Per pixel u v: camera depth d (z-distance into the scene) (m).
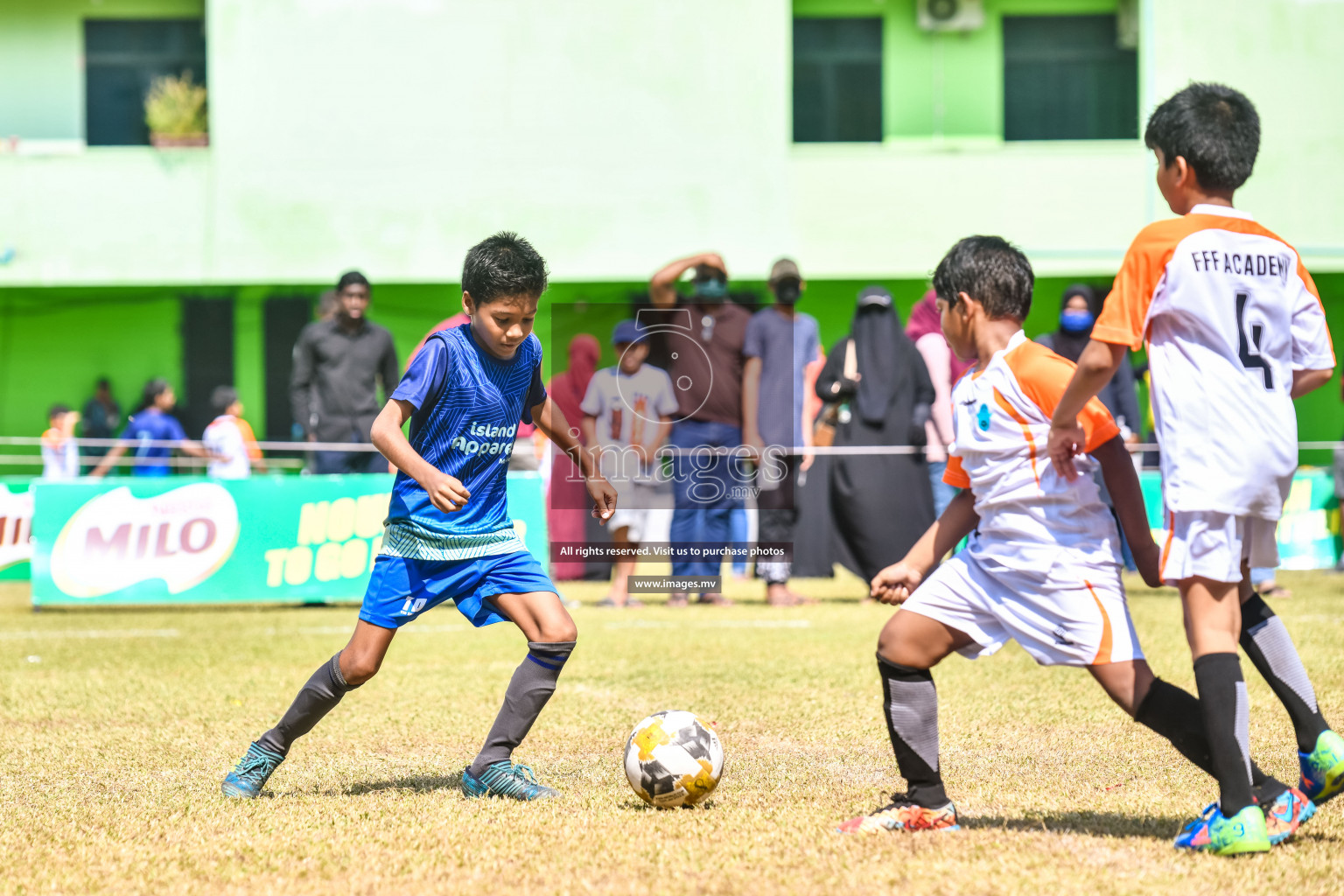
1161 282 8.91
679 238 51.84
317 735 14.12
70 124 54.28
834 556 27.92
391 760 12.83
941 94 54.62
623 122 51.81
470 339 10.94
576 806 10.50
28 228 51.91
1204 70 51.72
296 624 25.41
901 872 8.20
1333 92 51.53
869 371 27.52
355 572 27.98
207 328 52.97
